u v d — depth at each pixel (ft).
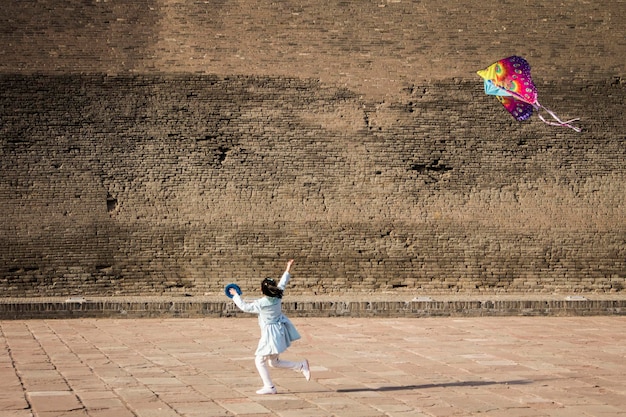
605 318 47.29
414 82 55.36
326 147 54.44
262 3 54.65
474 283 54.90
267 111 54.19
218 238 53.36
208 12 54.19
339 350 34.73
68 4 53.21
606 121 56.49
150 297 51.65
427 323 44.39
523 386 27.22
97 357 32.42
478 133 55.67
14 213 51.98
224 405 23.99
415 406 24.09
